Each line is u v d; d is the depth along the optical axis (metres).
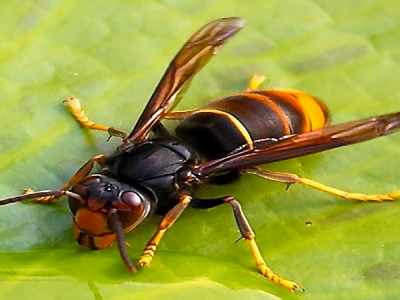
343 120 0.14
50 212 0.14
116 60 0.15
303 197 0.14
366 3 0.15
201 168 0.14
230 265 0.13
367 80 0.15
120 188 0.13
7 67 0.15
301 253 0.13
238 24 0.14
